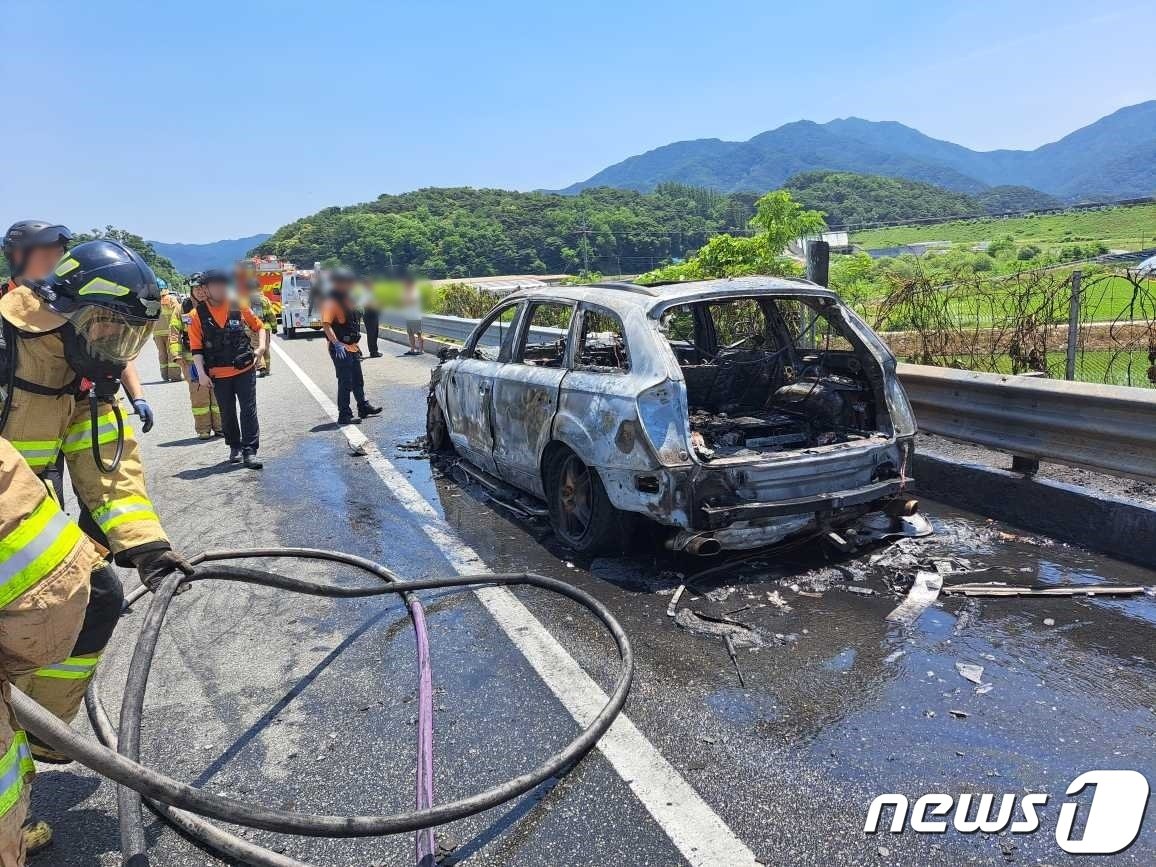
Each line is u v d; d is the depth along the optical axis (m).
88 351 2.52
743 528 4.36
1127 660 3.47
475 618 4.21
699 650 3.74
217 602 4.60
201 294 7.72
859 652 3.64
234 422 7.97
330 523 6.05
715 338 6.55
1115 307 6.32
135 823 2.39
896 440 4.76
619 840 2.52
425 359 16.97
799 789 2.73
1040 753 2.86
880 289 8.25
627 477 4.42
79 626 1.82
